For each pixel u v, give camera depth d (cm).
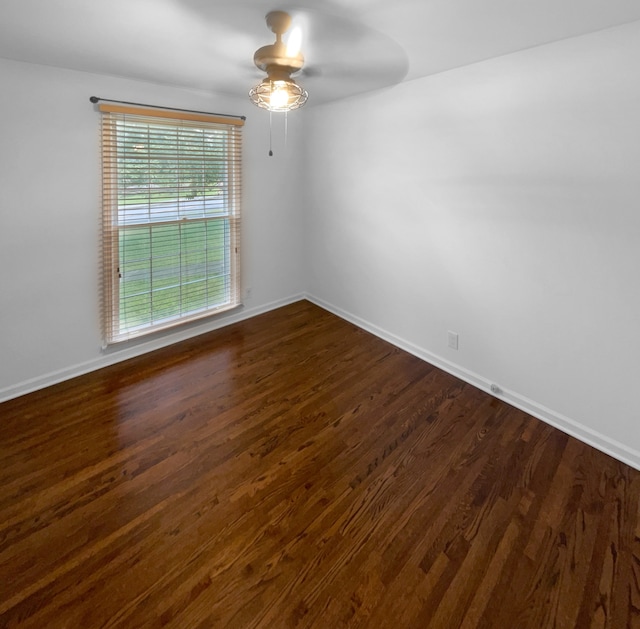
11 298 245
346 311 389
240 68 241
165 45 200
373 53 213
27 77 227
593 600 137
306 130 382
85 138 255
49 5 156
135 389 266
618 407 205
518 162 225
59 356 272
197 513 170
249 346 334
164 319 326
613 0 151
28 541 155
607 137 188
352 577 144
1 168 228
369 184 329
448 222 273
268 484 187
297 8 158
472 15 165
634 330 194
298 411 245
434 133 267
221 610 132
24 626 126
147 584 140
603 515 172
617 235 192
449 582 143
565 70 197
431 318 302
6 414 236
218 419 236
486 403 257
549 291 225
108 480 187
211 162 325
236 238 359
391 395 265
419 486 187
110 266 283
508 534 162
